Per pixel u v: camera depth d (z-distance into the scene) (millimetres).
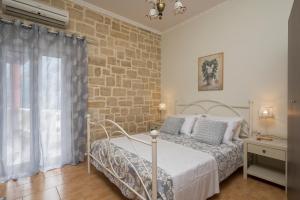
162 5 1745
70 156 2959
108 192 2139
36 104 2582
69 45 2922
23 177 2471
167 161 1818
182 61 3924
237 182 2381
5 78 2369
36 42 2572
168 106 4254
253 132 2812
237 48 3008
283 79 2521
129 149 2180
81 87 3090
